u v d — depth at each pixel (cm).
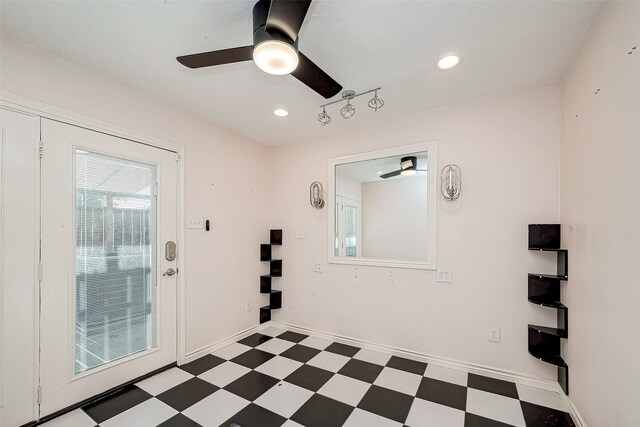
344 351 282
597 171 145
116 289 214
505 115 230
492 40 165
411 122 271
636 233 110
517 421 177
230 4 138
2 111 162
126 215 221
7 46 164
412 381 225
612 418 129
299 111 263
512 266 226
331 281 316
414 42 167
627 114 116
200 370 243
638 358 109
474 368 237
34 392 171
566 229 194
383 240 286
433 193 258
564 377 193
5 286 162
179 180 257
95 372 199
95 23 151
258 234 347
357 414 186
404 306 271
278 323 353
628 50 115
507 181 228
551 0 134
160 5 138
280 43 123
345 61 187
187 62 147
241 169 325
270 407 193
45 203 177
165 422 177
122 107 217
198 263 271
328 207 322
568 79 191
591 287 153
